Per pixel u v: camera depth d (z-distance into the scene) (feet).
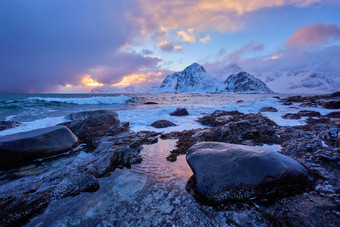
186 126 39.52
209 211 11.25
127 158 19.04
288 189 12.74
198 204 11.95
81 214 10.99
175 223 10.19
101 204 11.93
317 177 14.33
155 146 25.18
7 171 17.25
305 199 11.85
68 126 29.53
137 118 46.09
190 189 13.73
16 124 34.53
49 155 20.98
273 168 12.84
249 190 12.34
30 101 78.59
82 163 17.83
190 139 27.45
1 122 33.27
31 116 47.57
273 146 23.72
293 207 11.13
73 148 24.18
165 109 59.52
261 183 12.43
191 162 15.80
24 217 10.66
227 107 69.10
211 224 10.09
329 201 11.37
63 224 10.23
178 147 24.49
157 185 14.40
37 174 16.80
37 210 11.28
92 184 13.78
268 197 12.28
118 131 30.45
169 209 11.40
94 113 40.63
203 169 14.17
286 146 23.04
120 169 17.43
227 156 14.55
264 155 13.91
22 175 16.57
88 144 26.63
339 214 10.16
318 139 23.38
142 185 14.39
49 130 23.53
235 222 10.21
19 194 12.21
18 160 18.81
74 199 12.44
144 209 11.41
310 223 9.72
